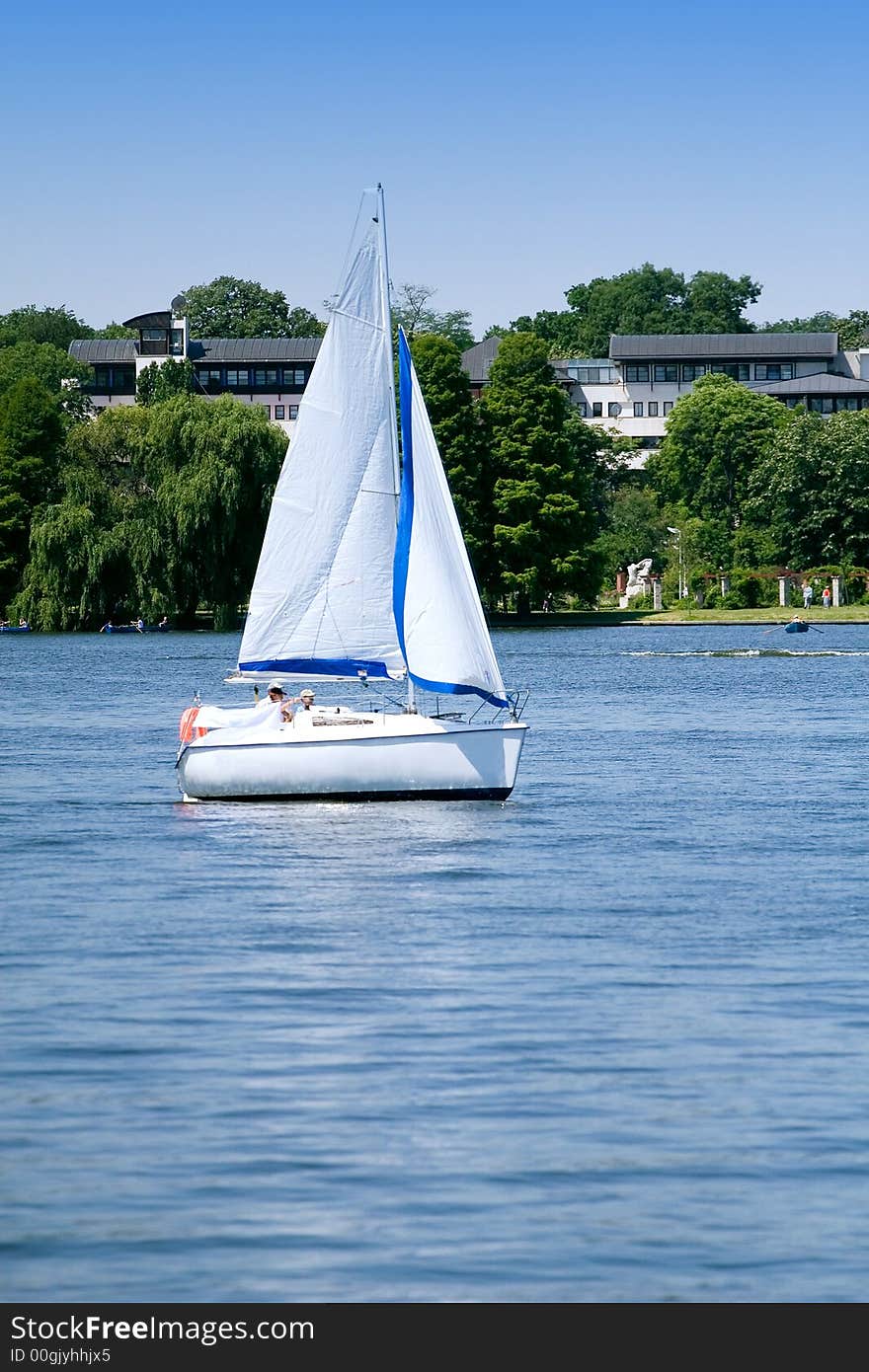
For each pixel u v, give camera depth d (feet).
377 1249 206.49
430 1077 267.39
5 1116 249.96
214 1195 221.25
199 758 552.00
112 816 542.57
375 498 558.97
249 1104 255.29
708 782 627.05
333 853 475.31
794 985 323.78
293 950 355.77
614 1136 240.94
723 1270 201.57
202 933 372.58
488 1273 201.05
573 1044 284.82
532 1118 248.32
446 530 549.13
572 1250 206.18
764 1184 223.71
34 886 428.97
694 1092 259.60
